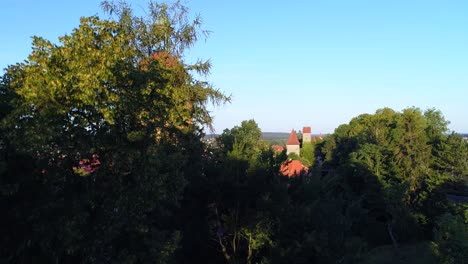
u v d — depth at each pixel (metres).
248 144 21.61
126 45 10.41
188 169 17.25
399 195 38.00
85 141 9.22
